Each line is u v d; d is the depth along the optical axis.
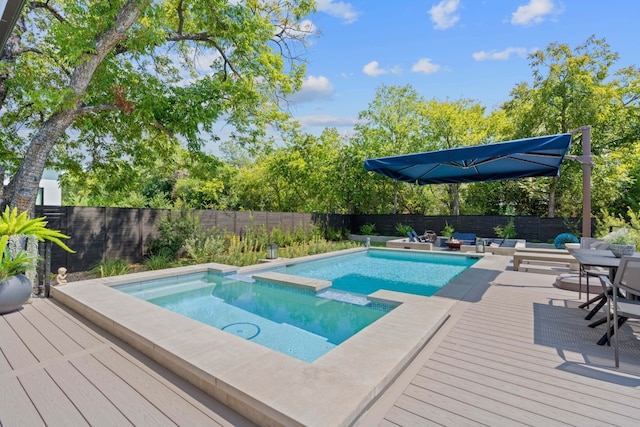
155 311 3.96
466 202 19.16
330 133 20.06
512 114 16.03
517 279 6.36
